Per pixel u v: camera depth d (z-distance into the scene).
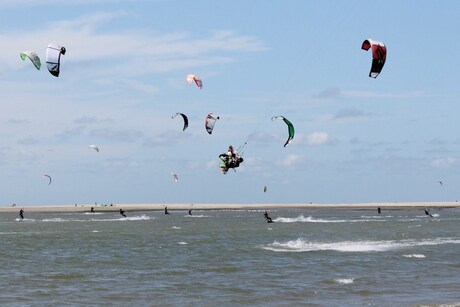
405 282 28.14
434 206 196.25
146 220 96.44
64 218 108.06
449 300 23.64
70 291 26.19
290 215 124.19
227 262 35.66
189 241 50.50
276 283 28.02
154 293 25.69
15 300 24.19
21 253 40.97
